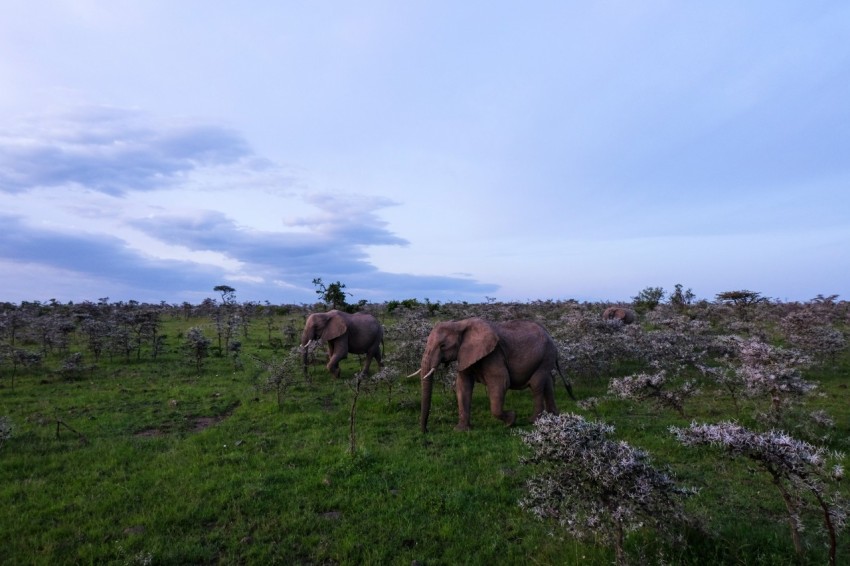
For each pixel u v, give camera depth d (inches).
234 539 273.1
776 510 290.2
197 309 1859.0
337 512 305.7
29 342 1092.5
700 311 1266.0
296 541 273.4
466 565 244.8
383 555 255.3
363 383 589.0
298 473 357.1
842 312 1197.1
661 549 232.4
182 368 796.0
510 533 272.8
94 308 1603.1
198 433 464.8
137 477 355.9
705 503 300.4
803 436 397.1
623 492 208.2
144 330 1072.2
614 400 536.7
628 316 1118.4
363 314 800.3
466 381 489.1
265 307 1947.6
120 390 638.5
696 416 478.3
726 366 661.3
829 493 297.4
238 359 848.9
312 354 789.2
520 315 1315.2
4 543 270.4
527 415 509.4
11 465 379.2
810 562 229.0
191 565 253.9
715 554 234.2
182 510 305.0
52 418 513.3
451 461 376.8
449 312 1440.7
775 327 907.4
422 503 307.0
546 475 230.8
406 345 677.3
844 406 496.7
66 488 338.6
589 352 640.4
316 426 478.0
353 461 369.1
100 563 251.1
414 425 482.6
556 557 245.3
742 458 350.6
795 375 404.5
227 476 354.0
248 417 515.2
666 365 626.5
